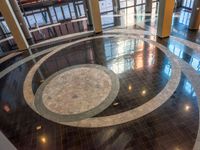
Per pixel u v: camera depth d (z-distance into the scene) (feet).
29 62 29.60
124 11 50.62
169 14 28.37
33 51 33.68
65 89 21.50
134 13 47.83
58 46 34.17
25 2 47.57
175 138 13.96
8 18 30.53
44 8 49.90
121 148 13.85
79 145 14.53
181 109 16.39
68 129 16.07
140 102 17.93
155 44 29.30
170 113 16.17
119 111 17.22
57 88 21.89
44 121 17.28
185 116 15.65
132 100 18.34
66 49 32.35
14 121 17.81
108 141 14.52
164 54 25.90
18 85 23.58
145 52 27.30
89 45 32.63
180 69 22.00
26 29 39.47
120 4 54.80
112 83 21.39
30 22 55.83
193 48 26.43
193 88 18.71
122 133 15.02
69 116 17.44
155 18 42.01
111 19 45.32
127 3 55.62
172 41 29.45
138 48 28.89
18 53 33.78
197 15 30.30
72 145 14.61
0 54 35.04
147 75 21.88
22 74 26.21
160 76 21.31
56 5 49.75
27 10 48.67
